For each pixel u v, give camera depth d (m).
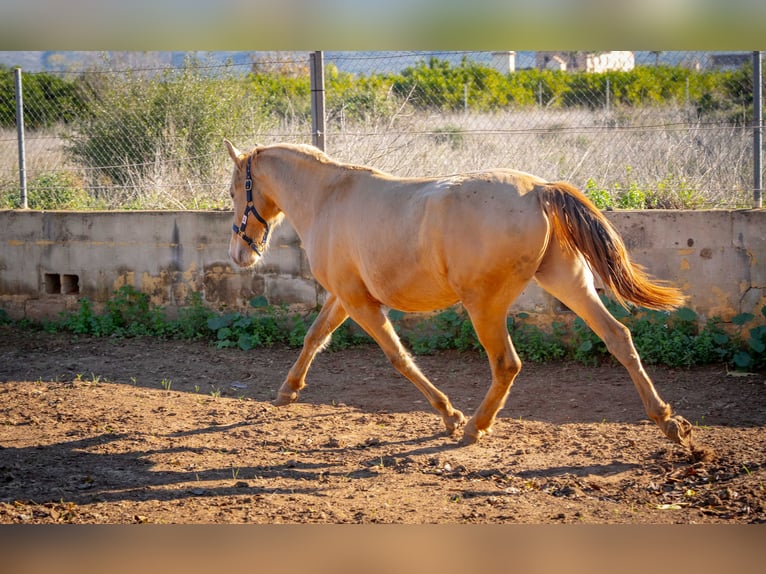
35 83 13.80
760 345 8.31
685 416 7.06
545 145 11.52
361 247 6.27
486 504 5.18
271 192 7.38
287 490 5.55
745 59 11.21
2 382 8.66
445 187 5.83
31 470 6.04
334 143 10.68
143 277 10.84
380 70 10.75
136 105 12.61
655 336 8.69
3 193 12.57
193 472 5.97
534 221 5.63
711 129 9.65
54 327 11.00
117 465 6.15
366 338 9.91
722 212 8.70
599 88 14.68
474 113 14.16
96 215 10.95
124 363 9.44
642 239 8.93
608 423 6.96
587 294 5.96
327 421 7.28
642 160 10.78
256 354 9.77
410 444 6.58
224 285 10.51
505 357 6.11
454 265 5.75
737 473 5.51
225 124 12.41
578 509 5.04
